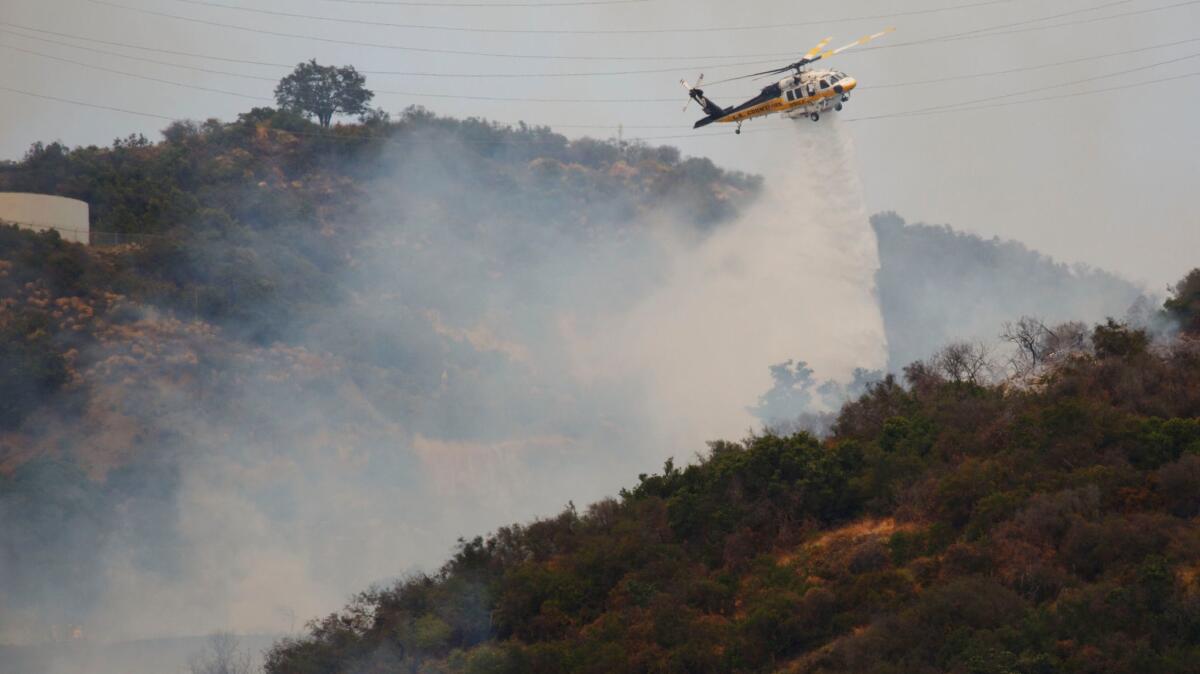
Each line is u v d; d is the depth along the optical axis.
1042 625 51.56
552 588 67.44
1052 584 55.16
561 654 61.06
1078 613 51.75
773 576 63.00
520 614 67.50
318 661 67.12
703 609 62.69
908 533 62.97
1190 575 52.88
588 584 67.75
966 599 54.19
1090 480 60.75
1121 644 49.41
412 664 65.94
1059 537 57.91
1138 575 52.81
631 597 64.44
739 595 63.38
